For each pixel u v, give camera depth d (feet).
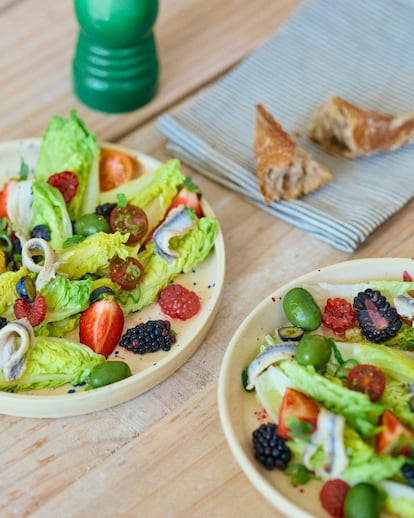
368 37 2.48
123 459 1.75
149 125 2.34
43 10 2.60
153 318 1.92
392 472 1.61
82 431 1.78
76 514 1.68
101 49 2.28
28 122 2.34
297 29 2.50
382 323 1.83
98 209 2.02
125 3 2.19
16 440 1.77
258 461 1.67
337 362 1.77
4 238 1.96
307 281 1.89
